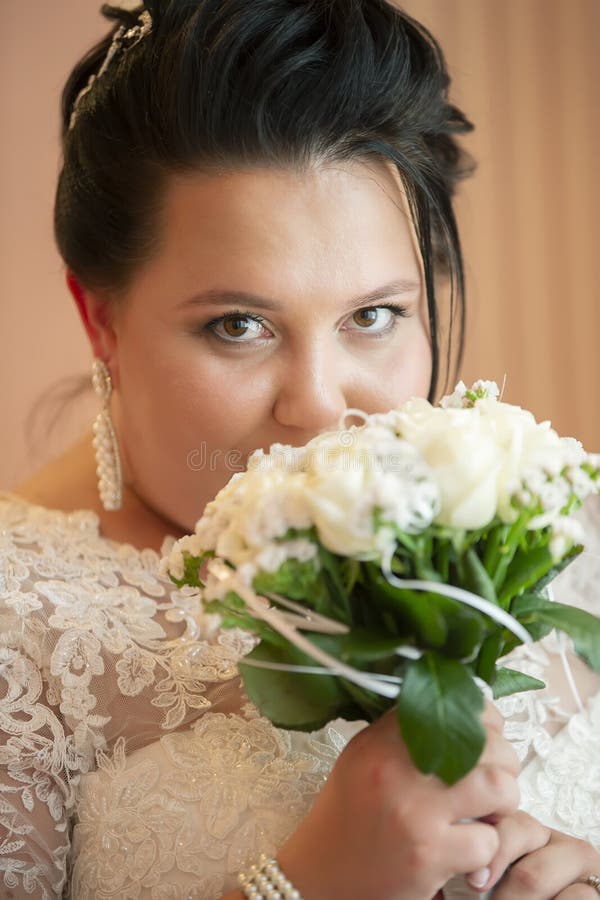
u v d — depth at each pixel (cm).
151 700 126
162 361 133
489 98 264
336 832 97
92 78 153
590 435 266
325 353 128
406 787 92
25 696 125
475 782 93
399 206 132
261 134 122
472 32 263
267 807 117
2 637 127
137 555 144
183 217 127
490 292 267
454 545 88
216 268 125
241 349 130
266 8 128
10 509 151
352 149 126
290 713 94
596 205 264
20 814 121
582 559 153
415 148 139
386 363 134
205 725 124
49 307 269
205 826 116
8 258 268
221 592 86
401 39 136
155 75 130
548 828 113
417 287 136
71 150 145
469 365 267
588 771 128
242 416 130
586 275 266
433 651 89
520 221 266
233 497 90
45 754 123
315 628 89
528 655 137
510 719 131
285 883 99
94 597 134
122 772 123
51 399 257
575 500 94
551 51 263
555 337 267
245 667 94
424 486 82
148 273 133
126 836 118
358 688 94
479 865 92
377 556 83
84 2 265
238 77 123
